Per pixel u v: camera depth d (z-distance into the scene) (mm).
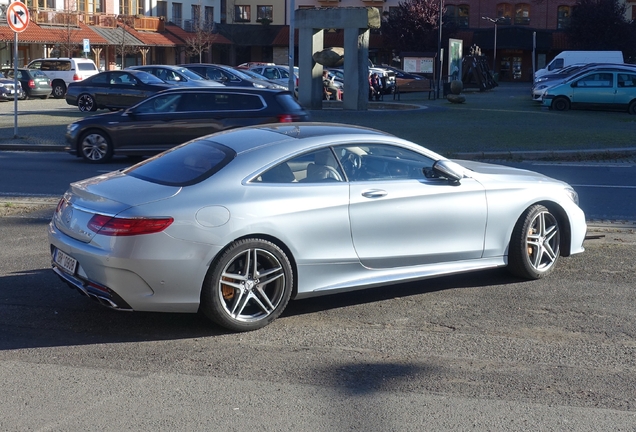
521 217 6656
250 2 67562
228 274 5375
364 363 4945
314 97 28172
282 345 5281
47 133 19266
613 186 12125
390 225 5961
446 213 6211
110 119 14750
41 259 7574
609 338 5418
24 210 10055
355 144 6035
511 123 21797
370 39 64312
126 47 54375
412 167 6250
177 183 5508
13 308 6066
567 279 6883
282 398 4395
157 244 5152
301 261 5645
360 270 5922
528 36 63031
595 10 59531
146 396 4422
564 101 27844
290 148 5785
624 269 7203
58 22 49656
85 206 5473
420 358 5035
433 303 6242
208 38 60344
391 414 4180
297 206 5566
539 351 5164
